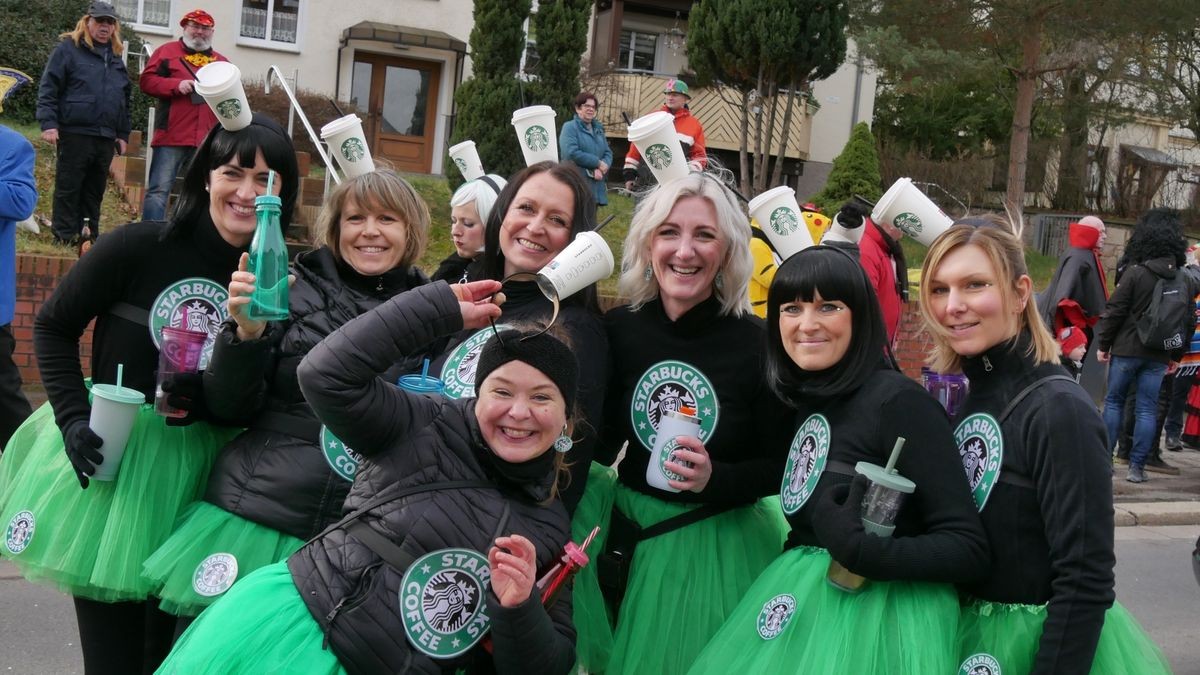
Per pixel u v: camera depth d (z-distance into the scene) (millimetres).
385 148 25016
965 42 20344
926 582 2982
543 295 3463
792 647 3066
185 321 3484
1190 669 6039
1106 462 2889
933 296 3197
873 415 3094
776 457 3562
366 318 2721
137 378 3490
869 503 2918
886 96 34906
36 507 3523
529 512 2809
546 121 4301
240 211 3428
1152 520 9109
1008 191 21547
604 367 3436
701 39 17938
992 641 2967
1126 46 21484
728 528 3588
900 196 3777
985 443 3062
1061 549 2848
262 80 22047
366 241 3494
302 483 3223
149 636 3553
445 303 2768
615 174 24406
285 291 3096
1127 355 9695
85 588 3475
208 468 3562
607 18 26828
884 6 20109
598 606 3598
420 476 2729
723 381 3502
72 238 10445
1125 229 29516
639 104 24531
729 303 3494
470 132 15195
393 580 2641
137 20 23250
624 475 3688
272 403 3328
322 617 2625
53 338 3496
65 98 10312
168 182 10805
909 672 2891
